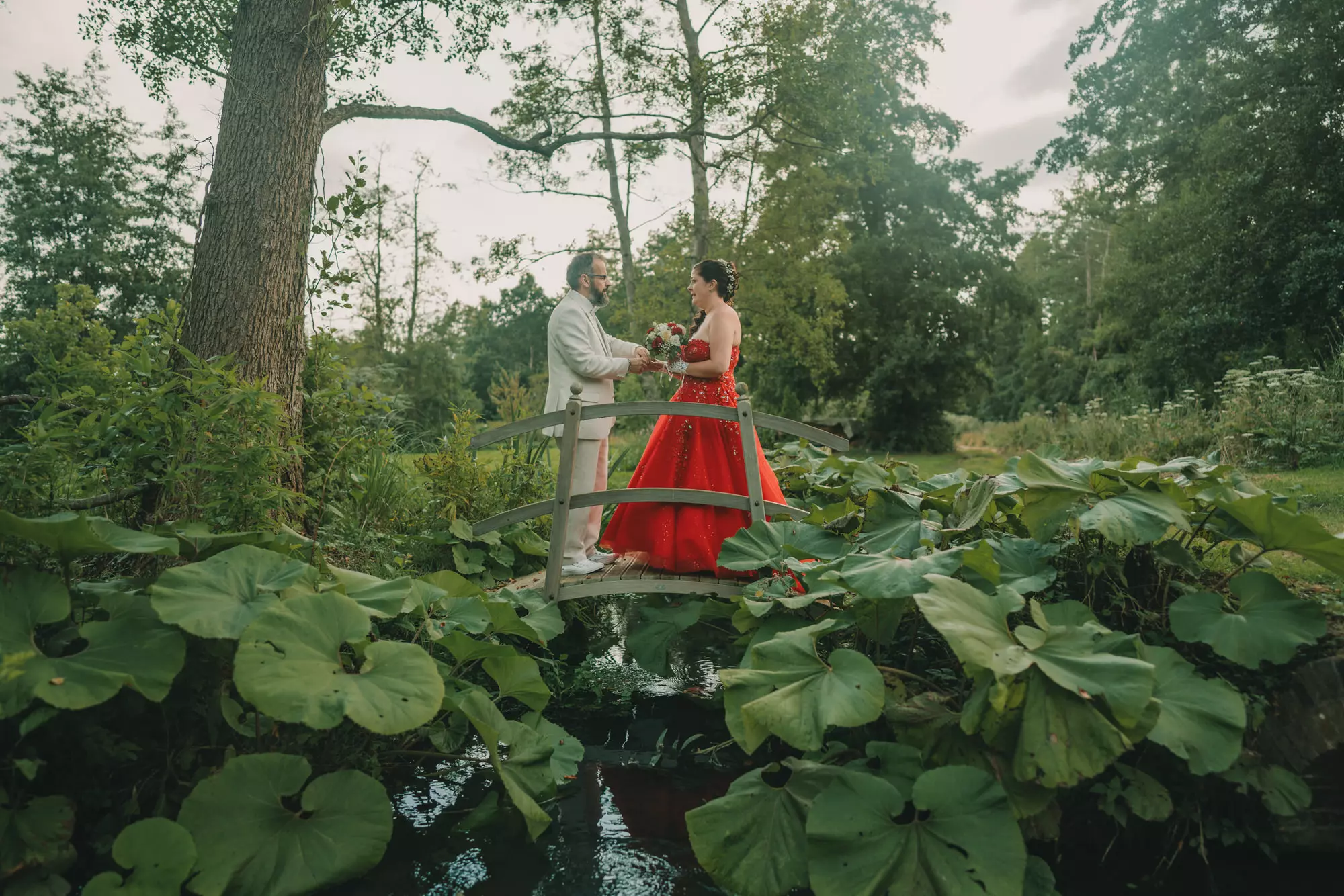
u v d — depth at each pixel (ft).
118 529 7.95
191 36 17.46
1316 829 7.57
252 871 6.59
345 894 7.06
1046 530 9.04
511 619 10.50
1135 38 63.72
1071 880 7.45
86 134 83.10
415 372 73.72
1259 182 56.59
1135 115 64.44
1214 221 59.36
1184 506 9.43
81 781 7.20
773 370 86.02
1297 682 7.86
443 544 15.93
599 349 14.70
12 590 7.03
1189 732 7.04
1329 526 12.61
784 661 8.42
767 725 7.52
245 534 8.83
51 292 77.05
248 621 7.39
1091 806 7.89
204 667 7.86
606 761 10.02
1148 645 8.70
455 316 78.33
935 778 7.04
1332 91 53.06
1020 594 8.43
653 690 12.57
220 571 7.94
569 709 11.82
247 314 13.32
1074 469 9.72
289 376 13.85
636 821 8.48
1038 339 136.98
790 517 12.90
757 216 50.72
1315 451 23.70
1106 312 80.89
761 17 38.93
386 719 7.06
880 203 87.56
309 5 14.03
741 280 50.39
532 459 19.95
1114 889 7.30
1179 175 65.10
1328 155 54.39
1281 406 26.09
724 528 13.16
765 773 9.66
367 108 17.76
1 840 6.29
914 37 62.54
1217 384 32.83
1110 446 35.22
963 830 6.68
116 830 7.18
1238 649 7.73
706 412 12.89
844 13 41.16
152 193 83.30
